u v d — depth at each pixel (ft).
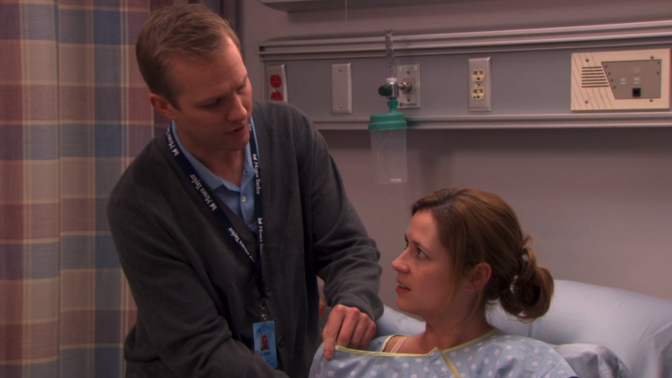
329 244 4.86
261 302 4.65
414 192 6.68
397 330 5.24
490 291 4.14
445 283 4.01
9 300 6.24
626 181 5.80
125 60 6.46
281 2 6.43
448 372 4.07
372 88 6.40
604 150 5.84
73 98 6.55
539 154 6.10
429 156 6.56
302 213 4.89
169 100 3.89
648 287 5.83
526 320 4.27
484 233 3.96
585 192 5.97
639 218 5.79
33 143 6.11
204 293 4.33
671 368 4.50
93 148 6.59
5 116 6.12
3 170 6.16
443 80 6.10
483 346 4.06
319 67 6.57
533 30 5.65
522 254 4.12
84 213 6.66
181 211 4.37
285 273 4.70
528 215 6.21
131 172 4.41
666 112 5.30
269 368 4.25
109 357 6.73
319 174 4.87
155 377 4.71
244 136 4.05
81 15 6.48
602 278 5.99
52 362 6.31
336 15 6.77
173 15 3.84
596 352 3.91
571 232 6.06
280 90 6.77
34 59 6.06
